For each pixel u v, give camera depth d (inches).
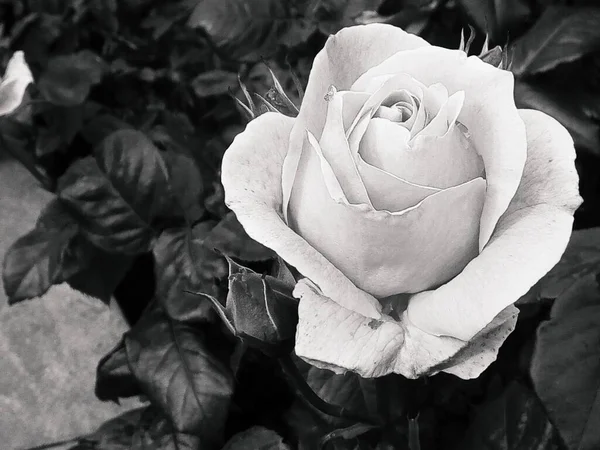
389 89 5.2
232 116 11.8
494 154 5.1
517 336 8.3
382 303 5.5
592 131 8.4
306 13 10.0
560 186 5.2
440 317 5.0
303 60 10.3
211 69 12.7
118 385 10.9
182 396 9.6
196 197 10.4
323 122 5.5
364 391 7.8
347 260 5.2
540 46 8.5
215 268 9.8
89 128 14.0
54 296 18.0
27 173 20.6
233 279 5.7
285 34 10.0
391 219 4.8
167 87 14.4
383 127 4.9
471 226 5.1
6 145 14.2
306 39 10.0
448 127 5.1
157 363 9.9
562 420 6.2
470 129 5.4
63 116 14.1
